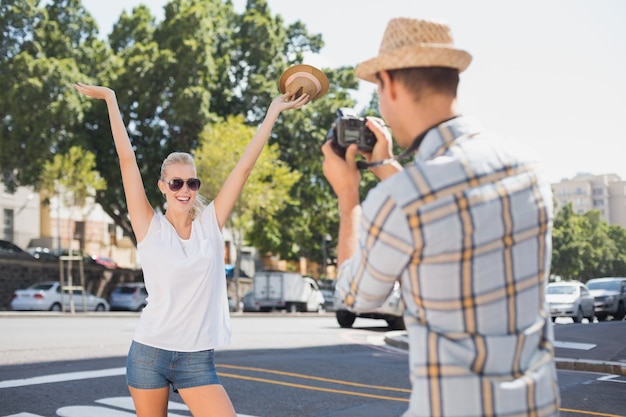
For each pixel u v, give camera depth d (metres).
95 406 6.80
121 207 39.62
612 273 106.31
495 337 1.72
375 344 14.88
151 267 3.59
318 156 40.56
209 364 3.64
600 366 10.59
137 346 3.61
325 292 44.72
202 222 3.76
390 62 1.85
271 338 15.46
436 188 1.74
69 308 31.67
